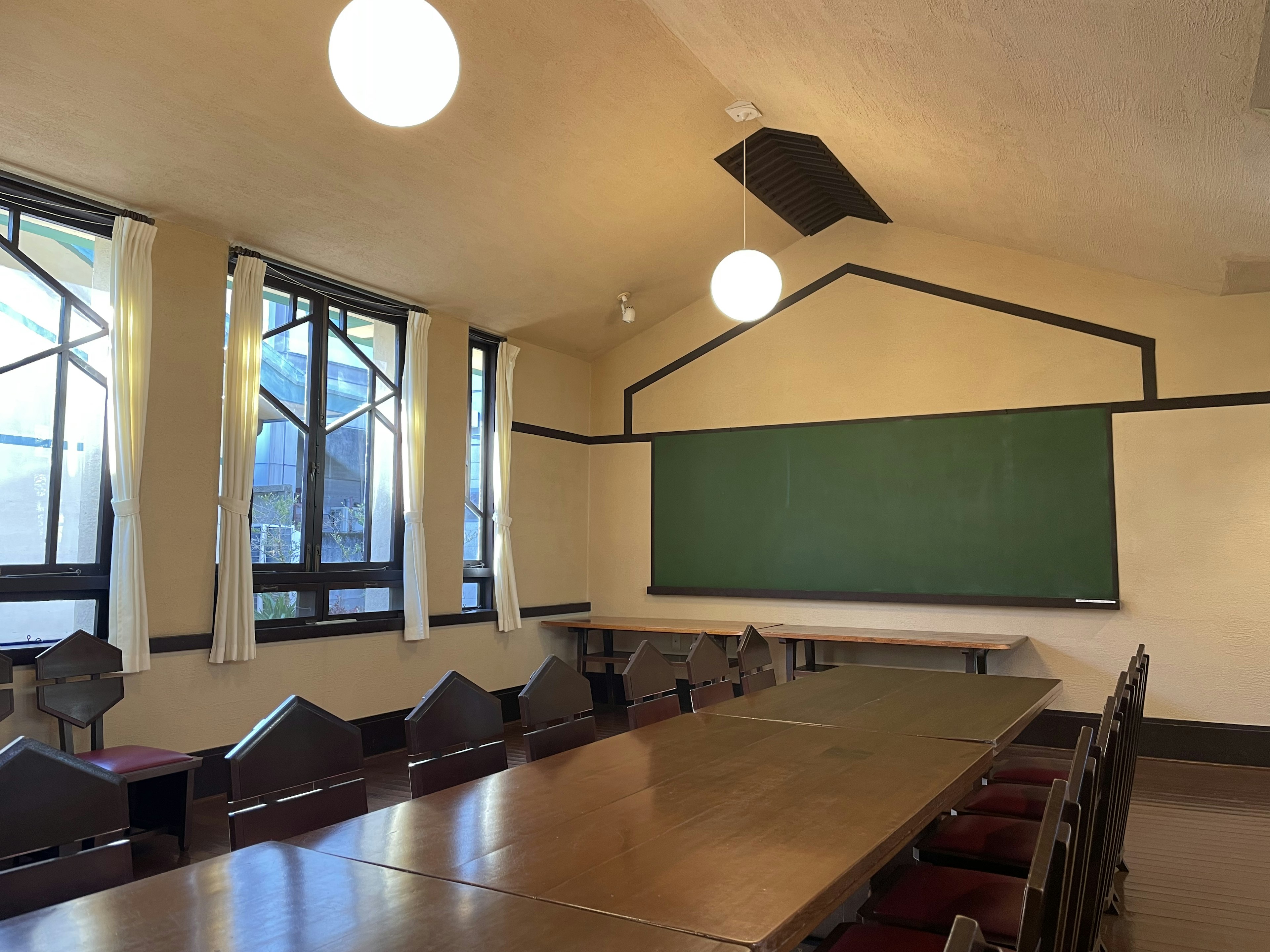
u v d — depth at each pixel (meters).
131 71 3.76
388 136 4.59
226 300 4.96
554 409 7.63
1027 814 3.01
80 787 1.65
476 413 7.02
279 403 5.37
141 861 3.81
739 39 4.23
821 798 2.16
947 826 2.79
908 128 4.61
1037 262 6.44
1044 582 6.27
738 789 2.24
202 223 4.75
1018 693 3.84
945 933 2.02
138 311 4.43
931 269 6.79
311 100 4.21
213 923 1.41
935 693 3.85
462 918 1.43
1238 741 5.66
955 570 6.56
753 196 6.33
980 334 6.60
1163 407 6.00
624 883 1.59
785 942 1.40
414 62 2.50
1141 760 5.83
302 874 1.63
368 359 6.01
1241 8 2.39
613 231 6.18
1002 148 4.37
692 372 7.65
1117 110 3.40
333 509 5.70
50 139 3.95
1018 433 6.42
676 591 7.55
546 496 7.49
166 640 4.54
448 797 2.17
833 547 6.99
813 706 3.51
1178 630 5.87
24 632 4.11
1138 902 3.46
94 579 4.34
